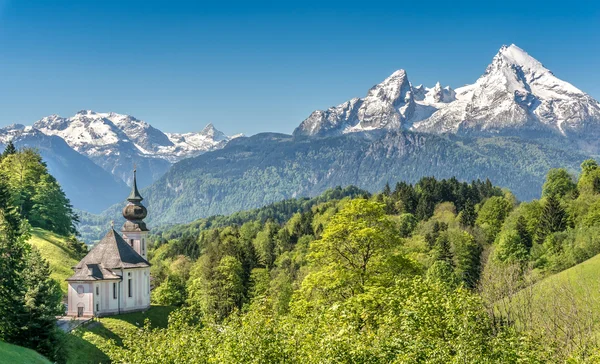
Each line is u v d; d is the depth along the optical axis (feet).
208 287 467.11
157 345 173.47
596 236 430.20
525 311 242.99
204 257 622.54
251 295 474.49
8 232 279.08
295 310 220.84
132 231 503.20
